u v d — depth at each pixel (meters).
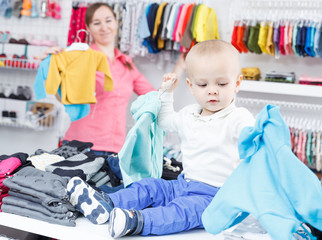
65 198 1.59
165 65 4.17
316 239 1.48
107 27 3.57
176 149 3.66
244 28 3.61
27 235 2.02
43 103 4.32
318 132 3.31
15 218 1.59
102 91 3.52
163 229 1.50
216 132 1.74
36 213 1.58
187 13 3.64
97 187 1.87
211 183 1.72
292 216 1.27
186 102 4.07
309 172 1.33
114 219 1.41
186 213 1.55
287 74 3.56
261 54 3.90
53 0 4.26
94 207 1.56
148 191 1.73
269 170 1.39
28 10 4.38
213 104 1.71
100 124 3.52
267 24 3.53
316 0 3.61
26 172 1.76
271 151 1.40
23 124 4.17
